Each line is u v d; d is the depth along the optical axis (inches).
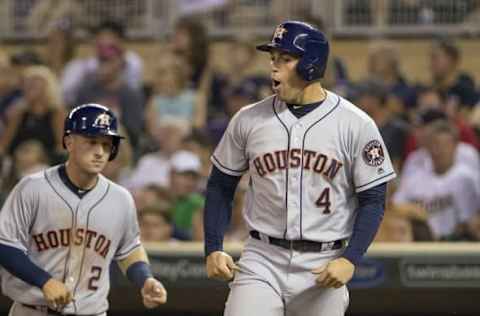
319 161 640.4
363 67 1640.0
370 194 641.6
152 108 1523.1
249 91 1497.3
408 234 1189.7
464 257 1011.3
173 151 1393.9
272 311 639.8
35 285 681.0
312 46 637.3
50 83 1497.3
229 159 665.6
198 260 1028.5
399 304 1021.2
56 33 1638.8
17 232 698.2
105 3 1750.7
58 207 702.5
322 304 650.2
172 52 1567.4
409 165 1368.1
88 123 687.7
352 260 624.7
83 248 709.3
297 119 647.8
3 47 1776.6
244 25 1708.9
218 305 1034.7
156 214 1231.5
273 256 650.8
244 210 675.4
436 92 1481.3
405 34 1664.6
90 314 713.0
